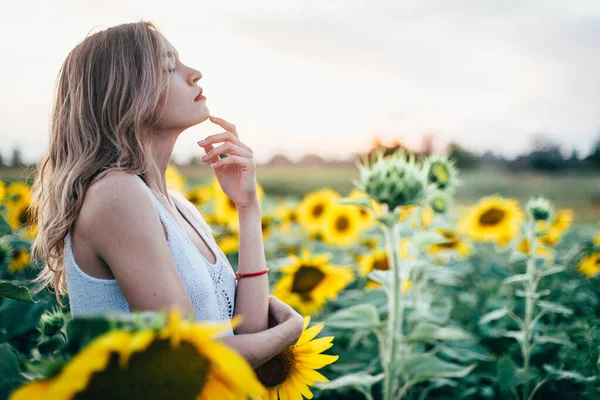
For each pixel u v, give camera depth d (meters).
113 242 1.33
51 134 1.65
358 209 4.84
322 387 2.03
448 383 2.82
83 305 1.42
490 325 3.62
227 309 1.66
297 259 3.21
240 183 1.83
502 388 2.61
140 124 1.52
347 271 3.26
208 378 0.86
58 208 1.48
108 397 0.81
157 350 0.81
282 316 1.75
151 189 1.58
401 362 2.35
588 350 2.65
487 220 4.45
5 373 0.99
